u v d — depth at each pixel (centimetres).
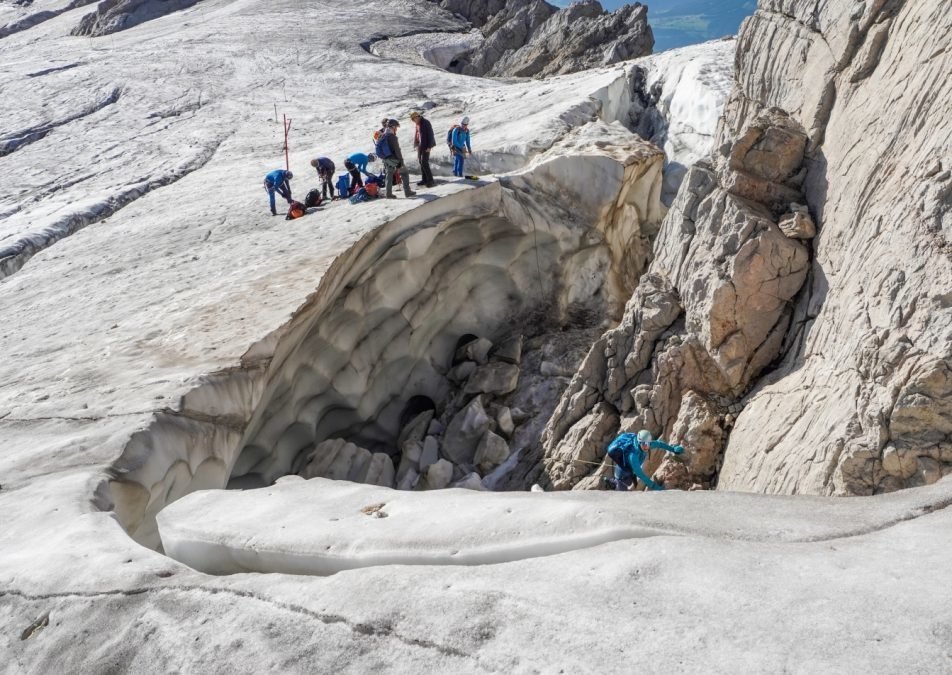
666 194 1608
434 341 1283
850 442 496
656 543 258
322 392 1031
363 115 2450
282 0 5262
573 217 1300
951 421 451
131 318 839
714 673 195
